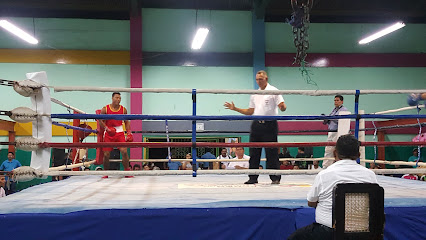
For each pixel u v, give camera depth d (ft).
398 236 8.30
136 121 33.50
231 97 35.40
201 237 7.92
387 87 37.09
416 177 24.43
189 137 34.94
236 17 36.37
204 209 8.00
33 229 7.49
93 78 34.24
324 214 6.91
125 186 12.92
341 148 7.19
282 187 12.17
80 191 11.25
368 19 37.45
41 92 9.07
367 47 37.32
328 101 35.96
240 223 8.02
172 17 35.68
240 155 18.60
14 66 33.42
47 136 9.07
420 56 37.52
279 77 35.96
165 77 34.94
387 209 8.37
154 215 7.82
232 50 36.11
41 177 8.94
